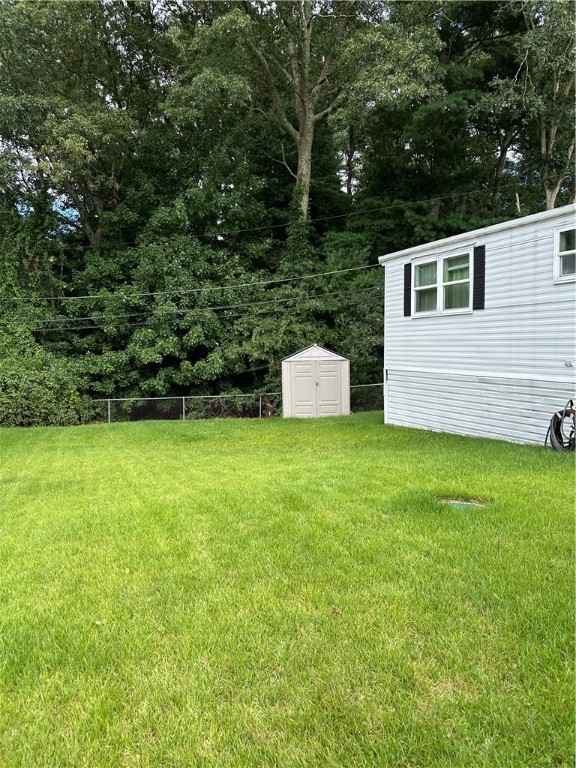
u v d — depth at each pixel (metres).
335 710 1.85
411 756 1.64
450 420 9.15
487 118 17.56
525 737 1.70
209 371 15.53
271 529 3.77
